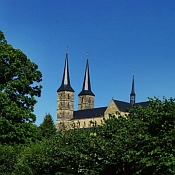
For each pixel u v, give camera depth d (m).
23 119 40.56
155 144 18.08
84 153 23.83
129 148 20.55
